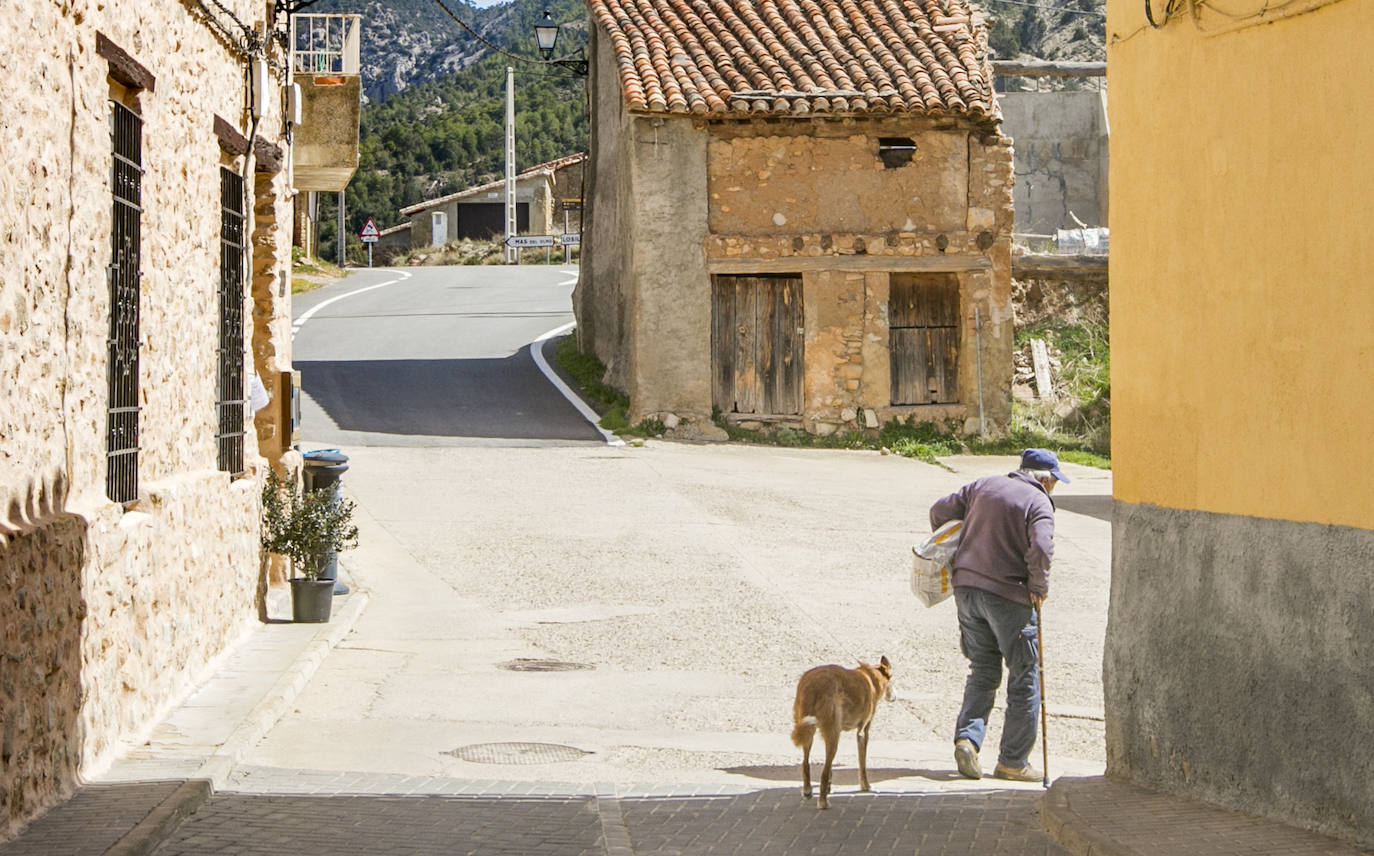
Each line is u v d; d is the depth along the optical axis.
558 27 32.19
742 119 25.80
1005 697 10.81
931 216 26.28
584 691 10.79
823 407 26.02
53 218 7.11
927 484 21.78
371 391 28.20
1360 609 5.91
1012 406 27.95
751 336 26.22
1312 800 6.24
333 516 12.99
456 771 8.49
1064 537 17.86
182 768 7.74
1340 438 6.03
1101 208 38.22
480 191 79.12
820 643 12.43
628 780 8.39
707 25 28.19
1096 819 6.64
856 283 26.05
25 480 6.75
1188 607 7.15
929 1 28.66
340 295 43.69
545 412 26.83
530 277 50.41
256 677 10.37
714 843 6.70
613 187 29.03
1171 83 7.39
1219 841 6.12
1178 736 7.19
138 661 8.49
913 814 7.30
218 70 11.04
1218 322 6.94
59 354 7.23
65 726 7.09
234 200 11.97
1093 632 13.06
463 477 20.78
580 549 16.28
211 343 10.88
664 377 25.75
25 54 6.70
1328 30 6.09
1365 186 5.86
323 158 16.23
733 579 14.91
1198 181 7.13
